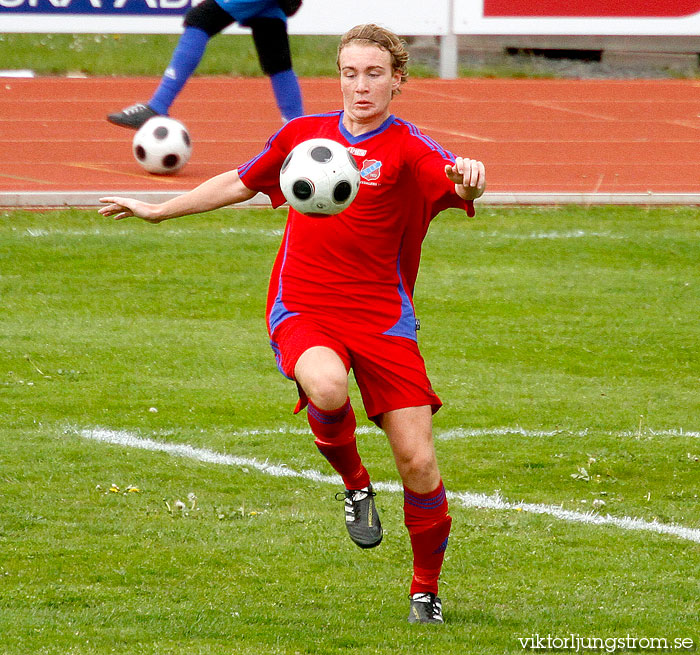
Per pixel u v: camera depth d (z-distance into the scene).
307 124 16.22
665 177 54.12
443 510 15.56
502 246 41.91
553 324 34.19
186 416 25.84
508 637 15.18
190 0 68.38
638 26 73.62
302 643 14.66
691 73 84.25
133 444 23.66
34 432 24.11
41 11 67.25
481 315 34.78
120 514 19.66
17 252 38.94
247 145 58.62
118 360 29.88
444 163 15.05
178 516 19.69
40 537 18.34
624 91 76.56
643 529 19.95
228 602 16.12
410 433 15.37
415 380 15.47
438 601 15.90
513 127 65.44
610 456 23.89
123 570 17.12
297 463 23.06
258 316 34.38
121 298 35.34
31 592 16.11
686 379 30.05
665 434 25.47
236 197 16.78
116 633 14.78
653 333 33.59
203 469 22.34
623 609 16.36
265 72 51.66
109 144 57.78
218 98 70.50
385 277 15.73
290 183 15.14
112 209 16.89
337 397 14.95
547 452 24.08
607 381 29.70
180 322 33.56
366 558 18.23
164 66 80.50
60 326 32.62
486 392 28.34
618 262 40.59
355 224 15.47
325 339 15.52
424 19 74.00
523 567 18.00
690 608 16.48
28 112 65.12
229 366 29.80
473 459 23.59
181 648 14.28
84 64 79.38
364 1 72.12
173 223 43.31
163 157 50.00
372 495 16.78
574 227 44.66
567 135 63.84
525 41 80.19
